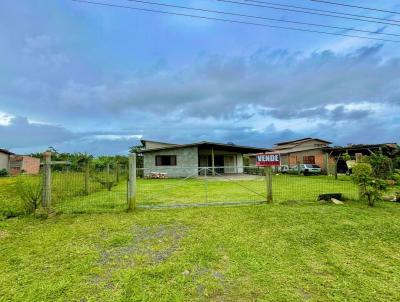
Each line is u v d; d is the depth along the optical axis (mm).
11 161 28719
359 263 3396
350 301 2504
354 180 7715
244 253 3717
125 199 8766
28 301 2547
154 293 2674
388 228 4953
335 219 5609
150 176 21781
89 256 3660
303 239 4328
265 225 5156
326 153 23172
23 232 4883
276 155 7480
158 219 5711
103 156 23078
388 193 8930
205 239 4344
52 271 3215
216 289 2746
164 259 3557
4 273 3172
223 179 18953
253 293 2662
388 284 2836
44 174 6352
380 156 11312
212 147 22547
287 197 9047
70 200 8469
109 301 2533
